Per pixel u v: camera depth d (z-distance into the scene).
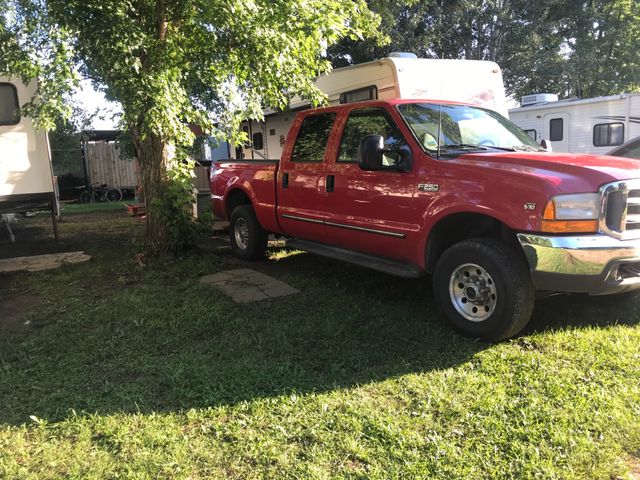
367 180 4.86
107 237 9.55
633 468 2.52
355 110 5.22
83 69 5.48
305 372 3.58
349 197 5.08
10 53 5.07
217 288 5.62
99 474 2.56
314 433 2.83
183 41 6.31
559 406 3.03
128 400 3.27
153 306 5.09
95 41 4.96
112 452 2.74
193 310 4.91
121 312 4.93
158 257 7.02
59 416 3.12
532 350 3.81
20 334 4.55
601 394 3.11
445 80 8.45
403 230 4.55
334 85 9.27
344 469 2.54
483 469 2.51
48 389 3.47
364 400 3.17
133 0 5.73
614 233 3.57
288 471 2.54
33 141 8.25
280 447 2.73
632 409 2.96
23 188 8.29
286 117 10.97
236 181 6.94
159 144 7.01
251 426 2.94
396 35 19.12
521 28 21.64
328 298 5.21
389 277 5.90
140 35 5.27
